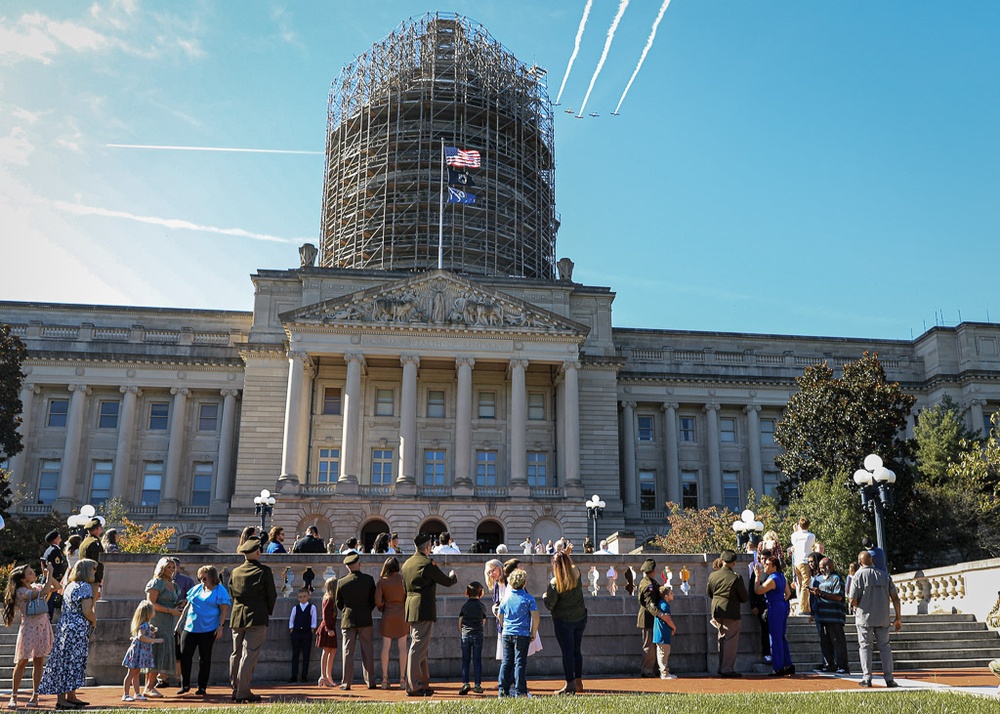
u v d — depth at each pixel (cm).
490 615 2452
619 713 1438
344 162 9762
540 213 9644
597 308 8331
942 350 8881
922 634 2731
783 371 8838
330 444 7450
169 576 2062
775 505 6166
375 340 7188
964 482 6147
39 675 1820
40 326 8044
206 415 8138
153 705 1797
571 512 6862
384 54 10125
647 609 2253
